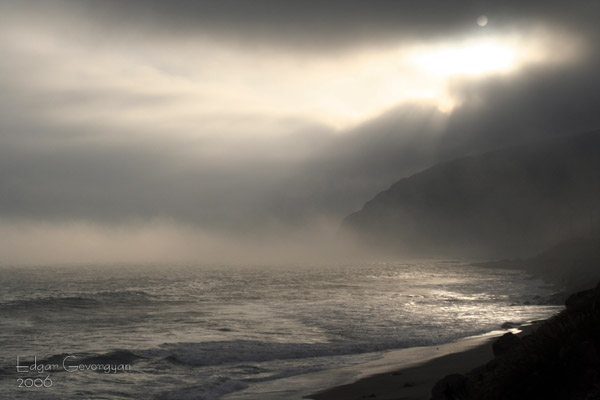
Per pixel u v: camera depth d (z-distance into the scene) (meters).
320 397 15.12
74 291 63.81
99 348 23.81
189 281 83.81
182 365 19.94
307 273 112.31
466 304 42.38
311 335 26.56
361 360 20.66
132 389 16.56
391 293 56.12
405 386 15.64
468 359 19.41
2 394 15.99
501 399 8.35
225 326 30.34
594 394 7.25
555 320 9.49
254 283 78.38
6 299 51.69
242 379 17.67
